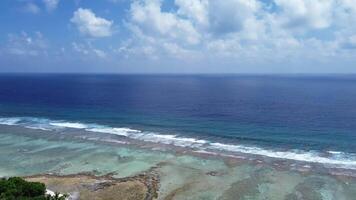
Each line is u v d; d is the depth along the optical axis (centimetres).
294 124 6944
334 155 4638
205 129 6359
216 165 4169
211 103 10856
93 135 5797
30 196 2809
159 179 3697
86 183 3553
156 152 4725
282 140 5500
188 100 11788
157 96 13338
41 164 4241
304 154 4681
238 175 3831
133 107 9725
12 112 8550
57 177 3747
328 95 13825
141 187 3456
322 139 5572
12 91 15500
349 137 5716
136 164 4212
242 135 5853
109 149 4888
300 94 14450
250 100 11869
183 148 4944
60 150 4859
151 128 6444
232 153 4697
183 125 6769
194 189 3438
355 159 4444
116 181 3622
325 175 3825
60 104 10350
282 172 3928
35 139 5519
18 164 4247
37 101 11156
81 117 7769
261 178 3741
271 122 7181
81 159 4431
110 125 6769
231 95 13962
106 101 11288
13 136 5738
